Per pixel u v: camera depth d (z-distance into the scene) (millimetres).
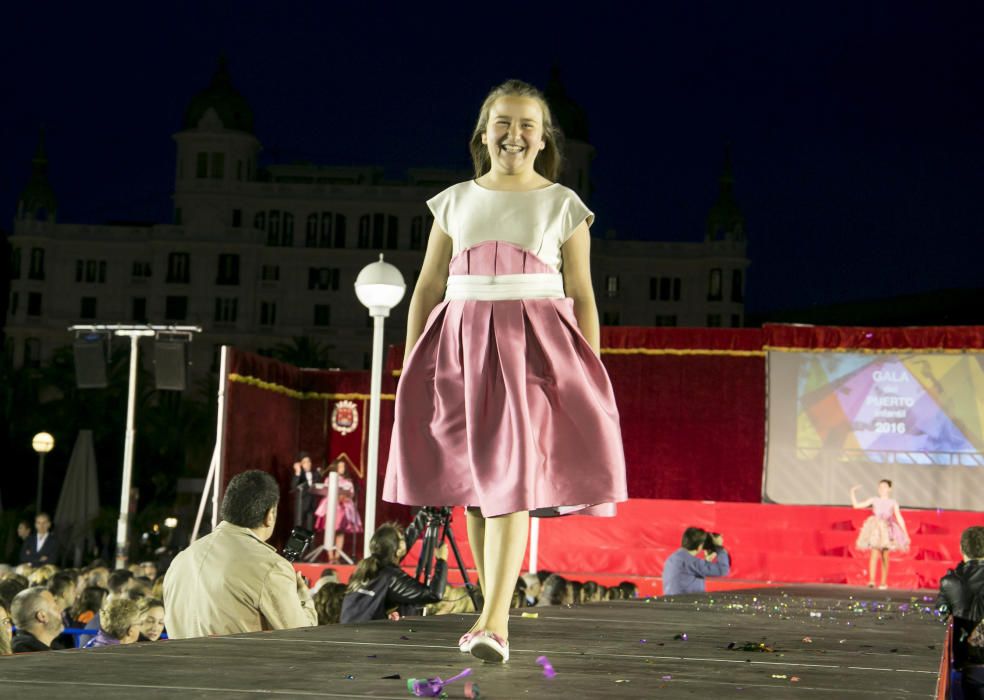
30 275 74375
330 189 75500
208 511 18453
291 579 4746
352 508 19328
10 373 51000
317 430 22031
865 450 18391
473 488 3387
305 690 2498
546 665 2979
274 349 74750
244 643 3410
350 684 2607
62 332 74625
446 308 3549
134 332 16500
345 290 75188
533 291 3477
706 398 19938
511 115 3619
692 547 10195
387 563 6328
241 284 74312
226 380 18734
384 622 4309
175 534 42969
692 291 76938
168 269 74312
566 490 3334
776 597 9156
